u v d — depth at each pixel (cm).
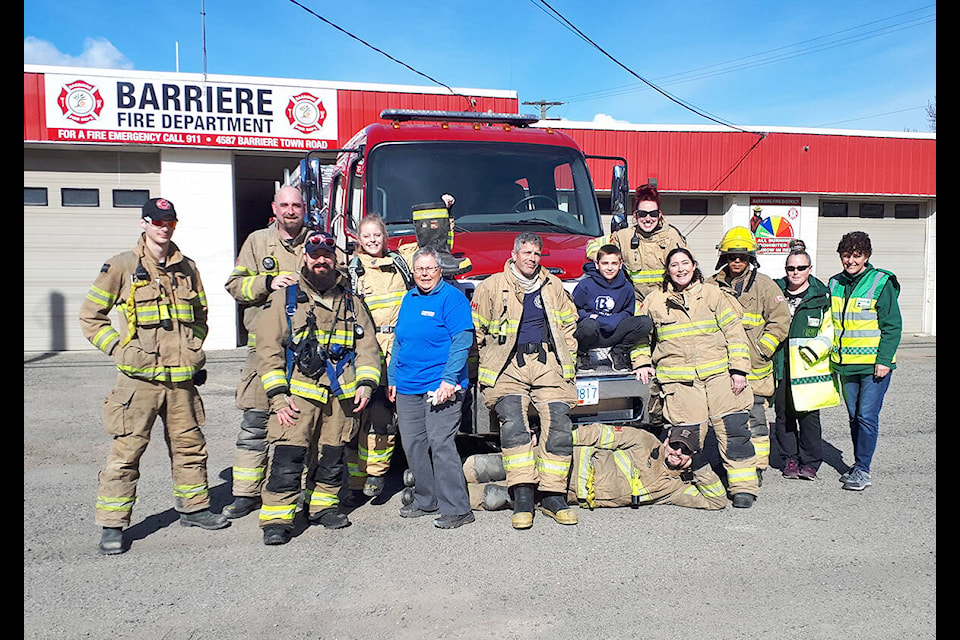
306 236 489
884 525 456
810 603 347
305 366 424
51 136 1266
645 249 574
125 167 1359
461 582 374
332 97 1376
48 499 527
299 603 353
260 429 480
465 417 486
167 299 421
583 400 489
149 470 611
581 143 1552
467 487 496
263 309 439
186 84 1305
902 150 1700
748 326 523
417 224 493
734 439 485
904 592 359
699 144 1605
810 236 1709
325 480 454
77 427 768
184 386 438
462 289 498
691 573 383
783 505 499
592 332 488
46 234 1339
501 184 616
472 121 677
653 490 489
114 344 409
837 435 732
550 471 457
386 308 497
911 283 1803
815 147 1652
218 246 1373
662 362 490
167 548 429
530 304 458
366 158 599
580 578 378
